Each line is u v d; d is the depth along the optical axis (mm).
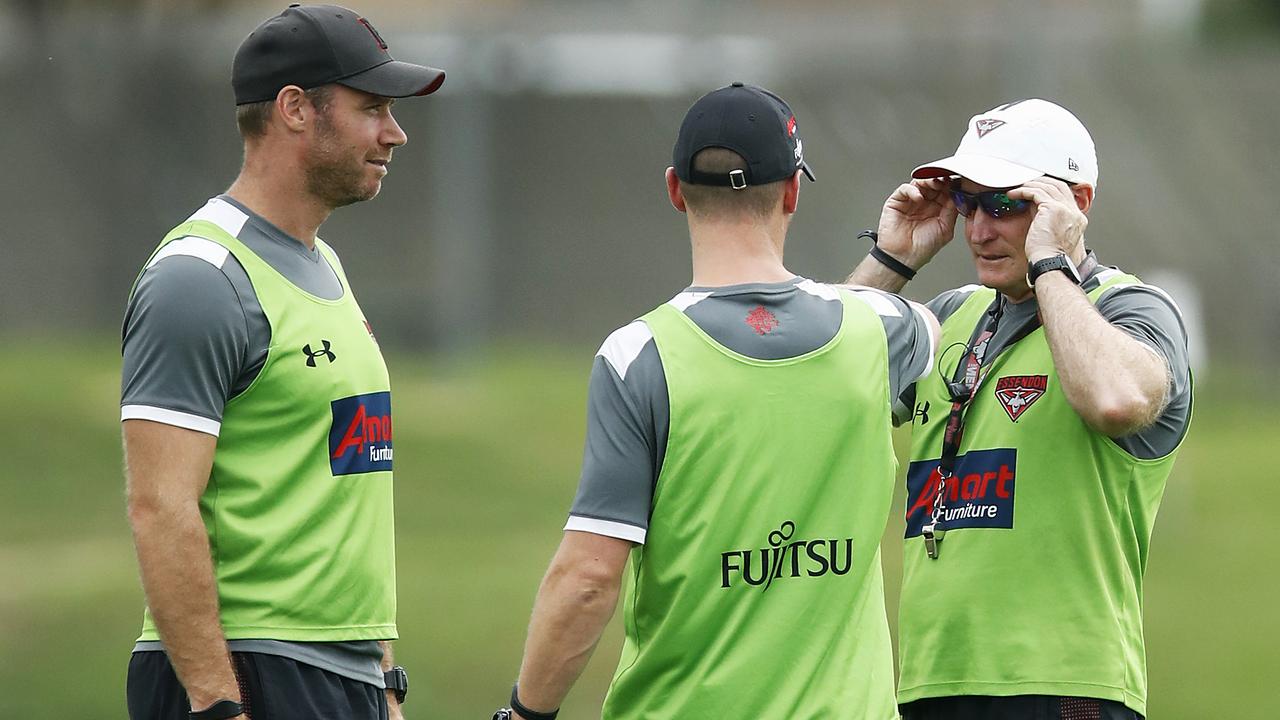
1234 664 34250
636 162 77812
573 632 12984
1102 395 13602
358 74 14469
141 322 13648
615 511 12953
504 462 53312
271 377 14039
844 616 13234
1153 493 15016
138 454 13477
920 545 15406
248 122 14539
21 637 34031
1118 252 74750
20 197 74688
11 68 75062
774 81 76688
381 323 73000
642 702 13359
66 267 74875
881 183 74938
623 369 13055
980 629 14664
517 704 13305
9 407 56312
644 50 79062
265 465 14062
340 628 14359
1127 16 96000
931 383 15695
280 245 14477
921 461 15633
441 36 76250
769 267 13430
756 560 13047
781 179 13375
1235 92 75125
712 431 12961
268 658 13961
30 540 43125
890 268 16609
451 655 33812
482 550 43469
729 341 13086
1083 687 14289
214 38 76188
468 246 73562
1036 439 14672
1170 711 30750
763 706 12984
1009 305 15445
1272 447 59125
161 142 75375
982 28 76188
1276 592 40906
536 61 77562
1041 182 14758
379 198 74375
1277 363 72125
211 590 13578
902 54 75688
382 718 14969
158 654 14266
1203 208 74250
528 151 77438
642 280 77625
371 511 14688
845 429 13234
